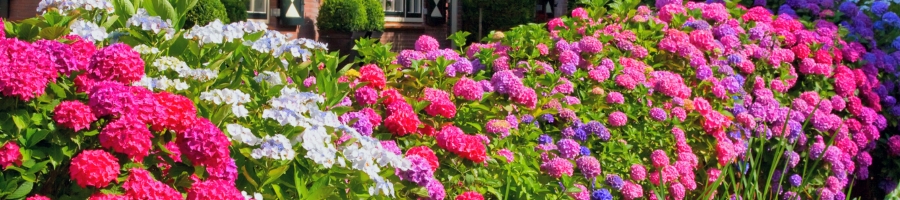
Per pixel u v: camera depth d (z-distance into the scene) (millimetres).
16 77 2412
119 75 2652
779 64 5938
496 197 3760
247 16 13516
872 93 6656
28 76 2428
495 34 5203
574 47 5125
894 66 6977
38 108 2547
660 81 4891
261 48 3326
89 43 2697
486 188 3609
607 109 4777
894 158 6746
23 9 13609
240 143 2752
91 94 2494
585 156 4094
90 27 2947
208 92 2857
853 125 6277
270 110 2816
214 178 2619
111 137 2439
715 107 5320
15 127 2469
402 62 4648
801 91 6238
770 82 5906
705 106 4824
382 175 3023
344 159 2895
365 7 14711
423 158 3277
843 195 5785
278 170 2736
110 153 2531
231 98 2828
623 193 4207
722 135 4922
